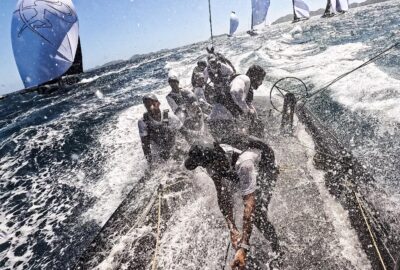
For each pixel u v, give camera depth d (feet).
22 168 22.43
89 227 13.46
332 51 44.60
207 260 7.77
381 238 7.26
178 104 15.70
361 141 15.30
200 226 8.89
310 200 9.16
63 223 14.21
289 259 7.37
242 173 7.01
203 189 10.38
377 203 8.64
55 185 18.26
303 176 10.32
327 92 22.57
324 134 12.93
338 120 18.08
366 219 7.81
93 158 21.03
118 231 9.38
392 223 7.95
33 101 77.41
